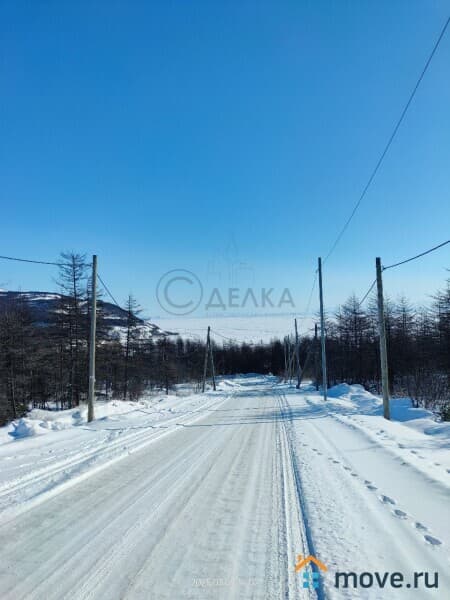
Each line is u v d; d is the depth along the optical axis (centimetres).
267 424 1429
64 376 3128
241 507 551
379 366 4441
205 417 1670
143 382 4641
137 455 896
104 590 347
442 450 908
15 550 423
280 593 343
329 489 626
